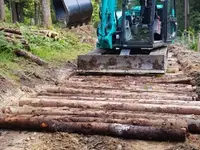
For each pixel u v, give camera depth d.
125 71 5.15
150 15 5.41
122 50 5.59
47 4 10.47
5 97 3.57
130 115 3.01
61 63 6.01
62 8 4.06
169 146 2.53
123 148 2.48
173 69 5.63
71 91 3.99
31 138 2.67
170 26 6.48
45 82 4.50
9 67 4.57
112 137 2.67
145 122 2.73
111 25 5.37
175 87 4.26
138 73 5.12
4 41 5.27
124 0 5.32
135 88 4.18
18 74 4.40
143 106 3.29
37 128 2.80
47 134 2.74
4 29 6.28
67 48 8.35
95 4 16.23
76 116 2.98
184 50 10.07
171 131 2.58
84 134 2.71
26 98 3.53
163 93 3.96
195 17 19.77
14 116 2.91
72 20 4.03
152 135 2.61
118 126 2.67
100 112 3.07
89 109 3.27
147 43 5.45
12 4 16.72
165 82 4.57
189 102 3.47
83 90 4.01
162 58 5.04
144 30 5.41
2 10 12.10
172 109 3.22
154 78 4.82
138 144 2.57
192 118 2.96
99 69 5.23
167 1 5.92
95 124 2.71
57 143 2.55
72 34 11.72
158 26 5.83
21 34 6.47
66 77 4.98
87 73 5.29
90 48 9.78
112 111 3.18
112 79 4.80
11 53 5.23
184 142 2.58
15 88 3.90
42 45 7.27
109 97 3.76
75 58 6.96
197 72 4.90
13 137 2.71
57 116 2.91
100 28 5.41
